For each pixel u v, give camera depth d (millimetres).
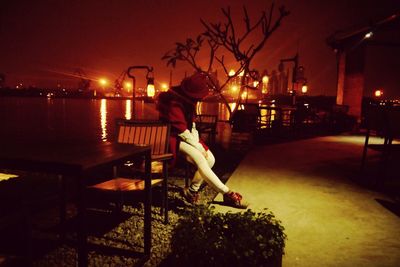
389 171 5680
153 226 3336
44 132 12562
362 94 12711
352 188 4531
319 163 6320
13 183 4406
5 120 17469
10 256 1692
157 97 3869
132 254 2748
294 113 11781
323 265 2434
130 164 3807
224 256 1781
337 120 12875
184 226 2002
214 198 3984
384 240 2861
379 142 9461
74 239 3053
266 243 1843
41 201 3018
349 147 8492
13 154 2217
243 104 9531
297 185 4652
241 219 2084
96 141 2982
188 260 1841
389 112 4684
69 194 4328
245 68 7055
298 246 2734
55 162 1965
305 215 3457
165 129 3648
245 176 5164
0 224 1767
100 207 3922
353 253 2617
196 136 3863
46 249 2859
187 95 3730
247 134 7727
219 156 7340
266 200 3953
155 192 4516
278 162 6367
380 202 3918
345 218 3383
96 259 2660
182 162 6633
